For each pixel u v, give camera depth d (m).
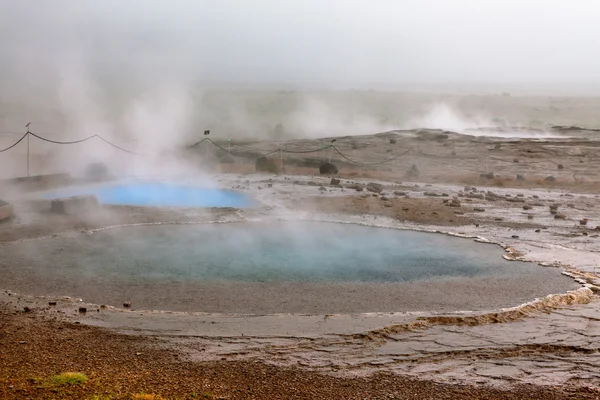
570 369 9.30
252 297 12.97
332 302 12.74
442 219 23.55
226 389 8.08
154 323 11.03
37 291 12.94
